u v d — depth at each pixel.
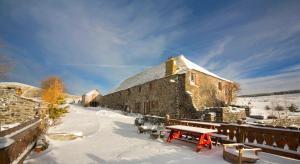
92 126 14.68
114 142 9.06
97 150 7.50
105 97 45.56
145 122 17.16
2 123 13.69
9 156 4.52
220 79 26.17
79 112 28.25
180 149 7.66
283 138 6.55
